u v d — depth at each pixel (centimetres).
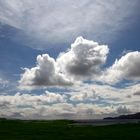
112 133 8056
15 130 9862
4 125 12400
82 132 8700
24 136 7594
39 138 6994
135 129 9244
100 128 10375
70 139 6694
